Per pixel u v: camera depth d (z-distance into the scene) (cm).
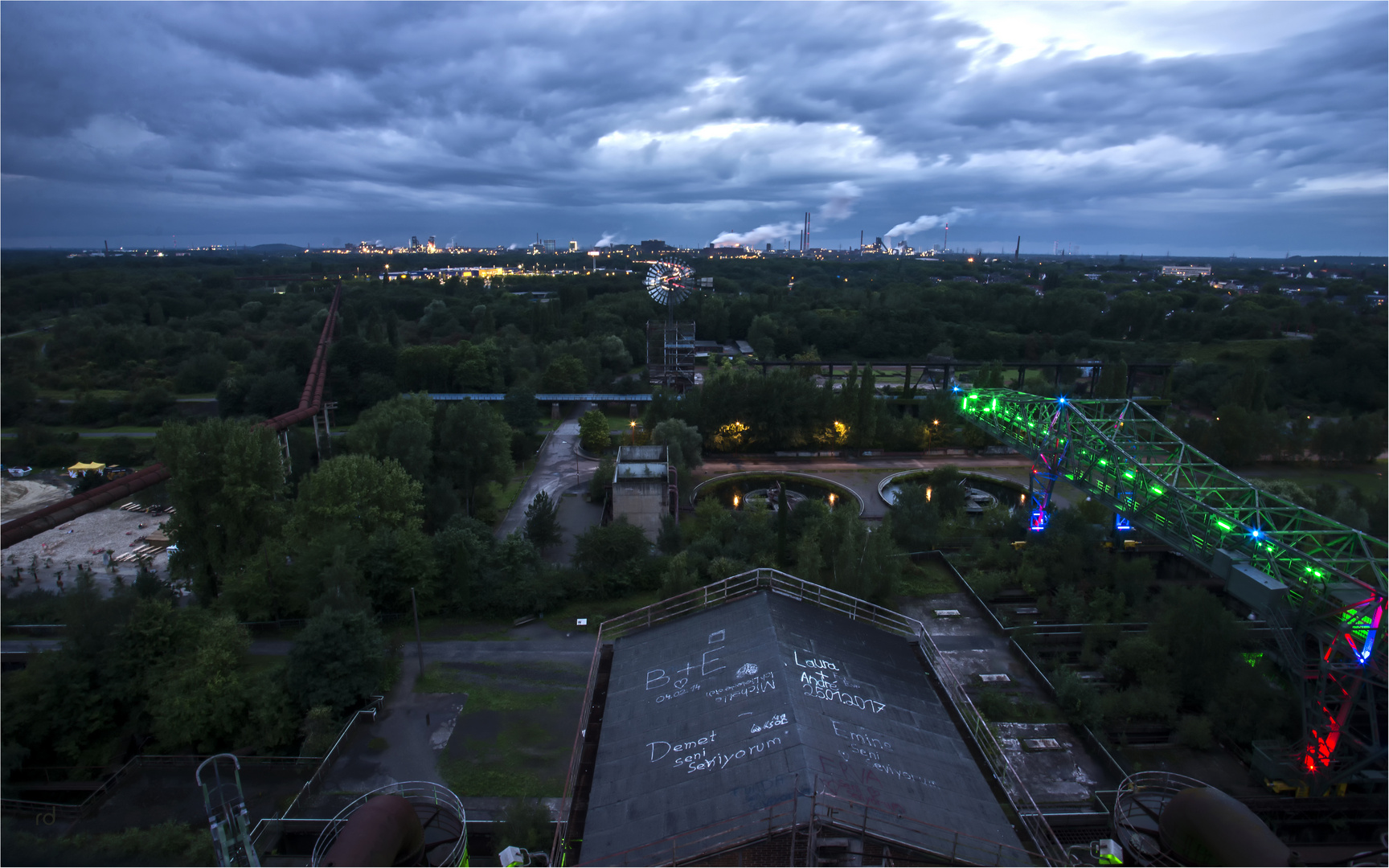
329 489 7469
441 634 6725
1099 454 7981
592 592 7312
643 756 2975
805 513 8388
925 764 2930
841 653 3553
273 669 5638
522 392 13100
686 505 9819
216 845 2386
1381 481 11156
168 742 5162
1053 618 7094
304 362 15912
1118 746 5475
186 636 5744
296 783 4891
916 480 11100
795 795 2445
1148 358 17900
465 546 7131
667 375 16312
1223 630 5828
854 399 12531
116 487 7369
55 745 5197
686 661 3556
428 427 9738
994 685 5984
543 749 5181
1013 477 11338
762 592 3909
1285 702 5562
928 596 7462
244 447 7319
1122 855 2933
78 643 5522
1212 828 2211
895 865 2386
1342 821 4884
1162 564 8338
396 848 2191
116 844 4269
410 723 5438
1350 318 18888
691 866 2384
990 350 19438
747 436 12538
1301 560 5547
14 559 8569
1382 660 4766
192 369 15762
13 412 13988
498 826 4372
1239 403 12775
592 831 2667
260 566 6844
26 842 4250
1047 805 4722
